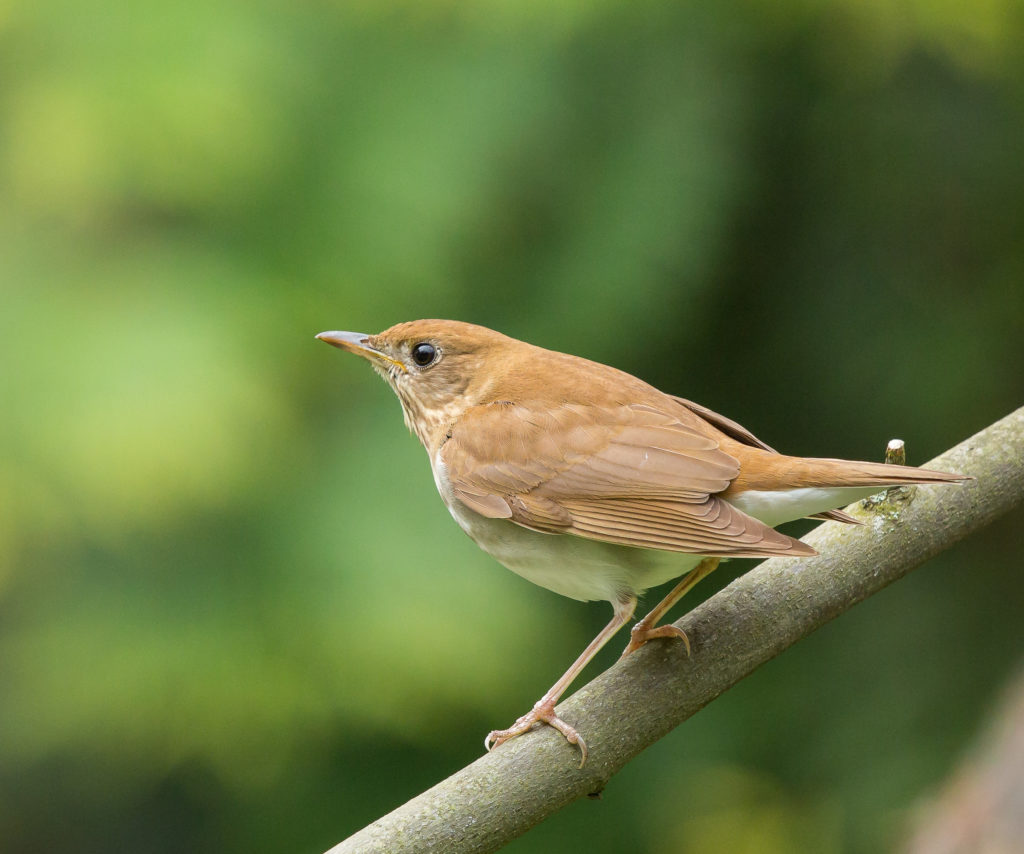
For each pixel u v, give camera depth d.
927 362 12.66
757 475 6.59
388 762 11.87
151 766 11.48
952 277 12.91
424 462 11.16
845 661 12.66
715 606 6.67
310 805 11.95
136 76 10.70
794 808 12.08
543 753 6.16
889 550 6.81
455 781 6.05
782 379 12.99
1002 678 12.18
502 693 10.83
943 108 12.88
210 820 12.91
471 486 7.24
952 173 12.90
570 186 11.98
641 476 6.83
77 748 11.47
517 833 6.08
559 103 11.78
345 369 11.39
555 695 6.39
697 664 6.45
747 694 12.73
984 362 12.56
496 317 11.85
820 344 12.95
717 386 12.95
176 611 10.84
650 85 12.06
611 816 12.45
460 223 11.35
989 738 8.38
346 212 11.35
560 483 7.02
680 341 12.63
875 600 12.80
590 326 11.87
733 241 12.59
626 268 11.80
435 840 5.90
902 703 12.27
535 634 10.87
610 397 7.36
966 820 7.85
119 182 10.73
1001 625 12.42
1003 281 12.76
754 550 6.14
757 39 12.12
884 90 12.84
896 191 12.97
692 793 12.34
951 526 6.90
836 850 11.80
